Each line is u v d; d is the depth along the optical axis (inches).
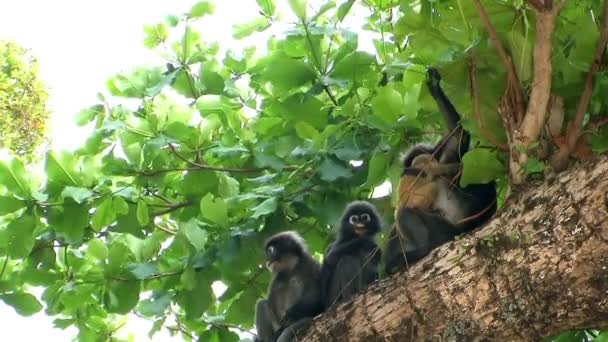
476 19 264.2
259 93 410.0
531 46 254.2
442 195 327.6
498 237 243.8
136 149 362.3
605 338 328.8
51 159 357.7
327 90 362.9
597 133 257.8
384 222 390.9
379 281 270.4
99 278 358.9
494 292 242.7
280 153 359.9
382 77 356.5
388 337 258.2
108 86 402.3
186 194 377.1
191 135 362.3
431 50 292.7
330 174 344.5
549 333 243.4
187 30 408.2
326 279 375.2
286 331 349.1
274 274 390.6
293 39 359.3
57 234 357.7
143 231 397.7
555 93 257.4
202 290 366.0
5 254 365.4
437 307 250.2
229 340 397.1
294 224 399.5
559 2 235.1
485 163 268.2
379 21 376.2
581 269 230.2
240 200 366.3
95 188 362.9
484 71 264.2
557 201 236.1
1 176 353.1
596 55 249.4
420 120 339.9
